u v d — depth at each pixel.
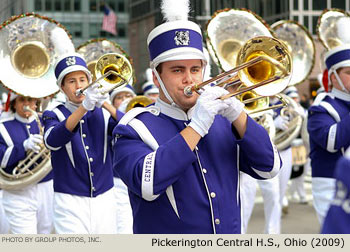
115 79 5.46
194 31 3.35
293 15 33.19
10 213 6.78
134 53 47.09
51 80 6.68
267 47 3.16
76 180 5.68
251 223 9.66
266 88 3.11
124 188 7.04
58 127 5.38
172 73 3.34
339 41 6.98
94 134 5.79
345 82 5.70
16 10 50.25
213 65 6.43
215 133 3.45
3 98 14.40
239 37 5.94
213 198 3.31
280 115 8.32
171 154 3.15
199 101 3.20
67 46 6.77
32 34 6.66
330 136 5.53
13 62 6.60
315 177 5.91
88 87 5.28
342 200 1.99
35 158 6.71
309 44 8.08
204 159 3.37
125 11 52.66
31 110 6.89
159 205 3.32
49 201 6.99
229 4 25.17
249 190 7.52
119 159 3.37
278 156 3.43
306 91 25.17
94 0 53.97
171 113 3.46
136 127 3.39
